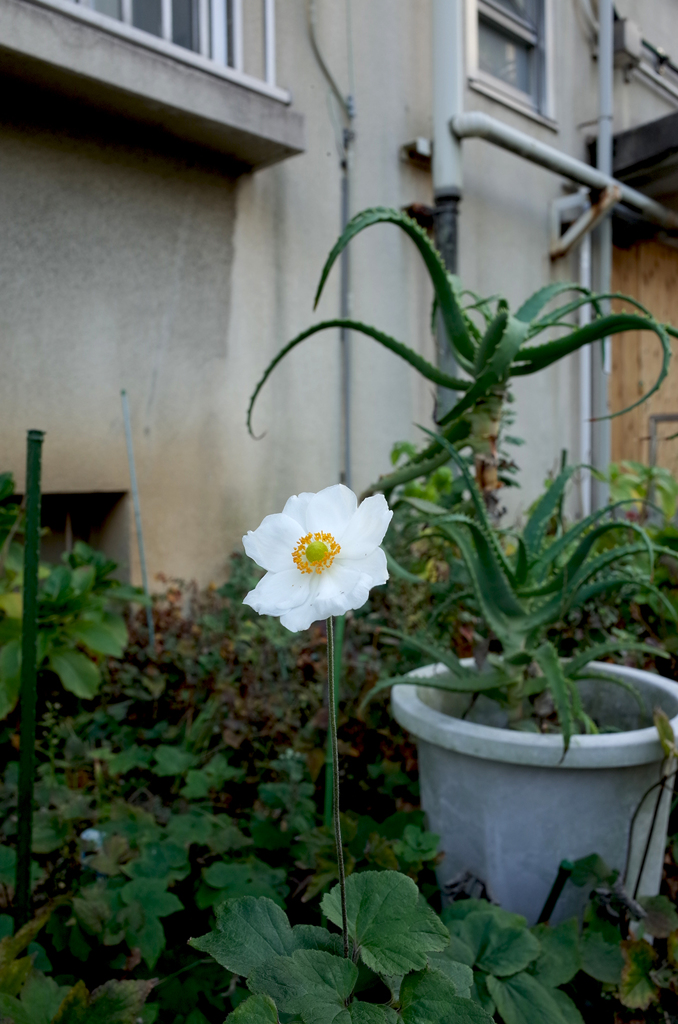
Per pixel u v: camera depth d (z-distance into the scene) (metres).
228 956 0.93
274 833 1.85
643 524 3.60
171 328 3.56
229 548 3.82
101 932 1.43
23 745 1.40
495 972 1.34
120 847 1.73
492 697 1.85
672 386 7.02
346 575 0.82
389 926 0.95
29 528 1.41
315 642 2.90
